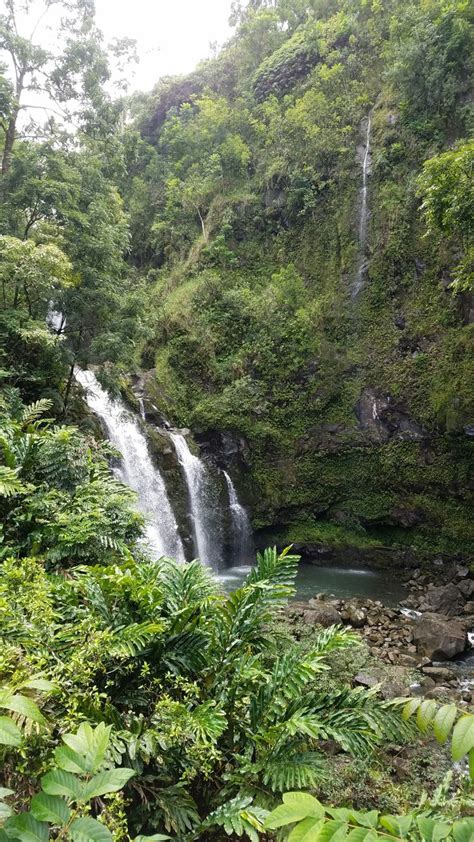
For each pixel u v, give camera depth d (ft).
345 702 11.38
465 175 30.71
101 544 18.85
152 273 84.07
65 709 9.16
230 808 9.20
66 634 10.75
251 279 72.69
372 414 57.88
